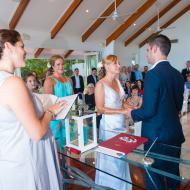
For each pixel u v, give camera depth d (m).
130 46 10.30
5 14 5.73
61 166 1.39
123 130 1.69
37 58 8.66
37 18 6.27
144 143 1.30
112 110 1.75
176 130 1.37
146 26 9.12
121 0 6.76
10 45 0.89
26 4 5.42
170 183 1.02
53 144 1.12
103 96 1.84
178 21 9.76
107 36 8.90
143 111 1.31
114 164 1.18
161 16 8.88
